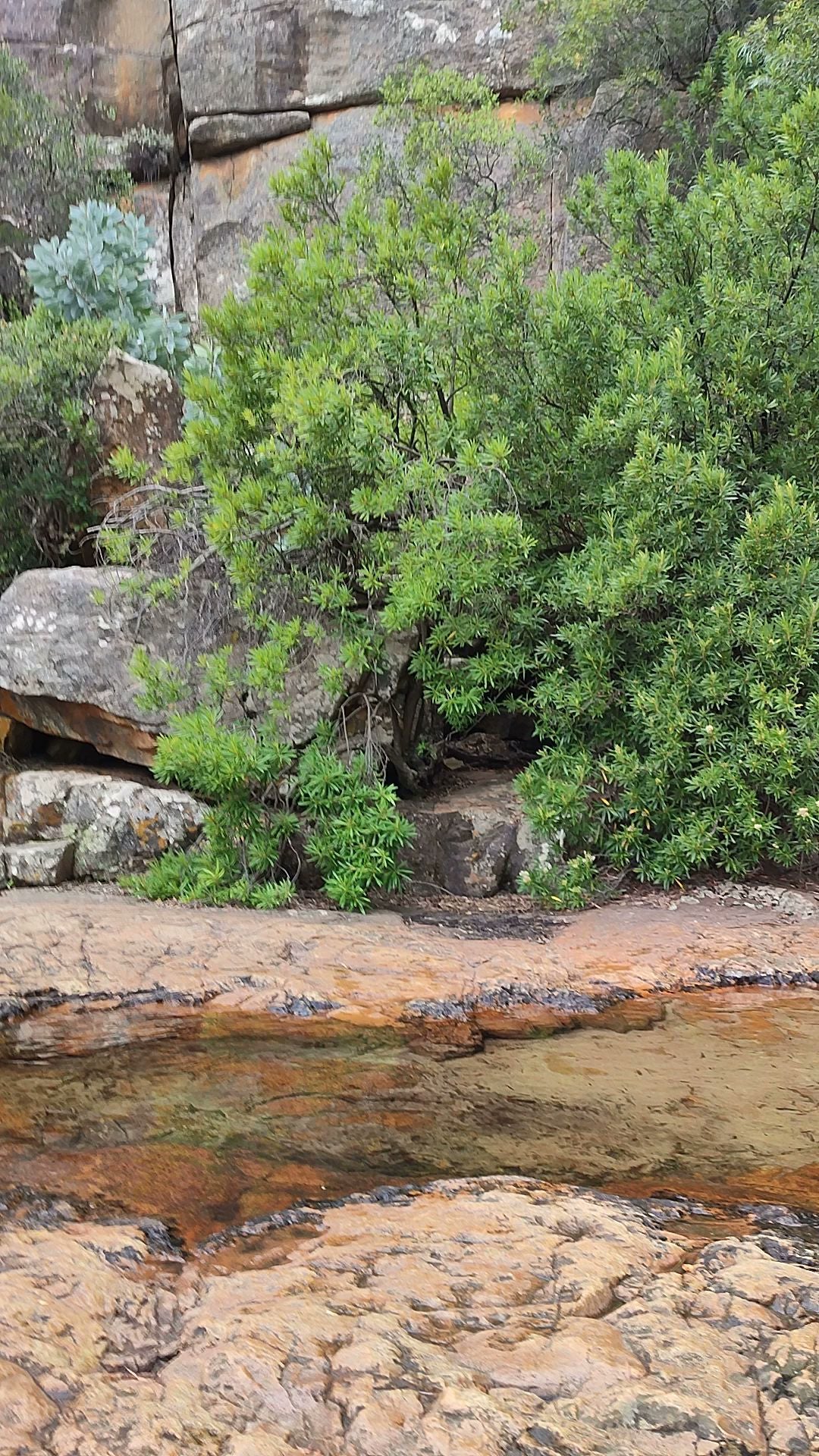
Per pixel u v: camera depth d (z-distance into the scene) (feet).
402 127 41.75
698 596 22.48
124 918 20.10
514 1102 12.94
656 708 22.02
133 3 46.75
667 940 19.27
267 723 23.52
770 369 23.85
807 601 21.27
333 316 25.00
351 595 23.68
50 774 24.86
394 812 22.67
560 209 38.06
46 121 40.60
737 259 24.43
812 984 17.70
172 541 26.40
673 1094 13.23
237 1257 9.37
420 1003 16.39
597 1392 7.36
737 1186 10.70
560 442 24.35
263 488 23.65
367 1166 11.25
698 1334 7.99
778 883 23.03
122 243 35.81
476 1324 8.20
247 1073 13.91
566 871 22.48
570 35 37.73
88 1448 6.98
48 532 29.50
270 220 45.80
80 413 28.63
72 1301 8.58
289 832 23.16
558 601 23.20
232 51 45.78
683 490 21.88
